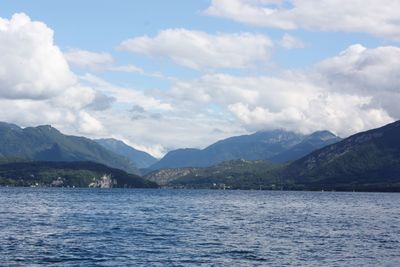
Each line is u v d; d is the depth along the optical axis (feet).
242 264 218.38
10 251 241.76
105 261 220.43
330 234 338.34
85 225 382.22
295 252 253.65
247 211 613.11
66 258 226.17
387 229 380.17
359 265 220.43
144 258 229.66
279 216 520.83
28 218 439.63
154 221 433.07
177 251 251.60
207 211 604.49
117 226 377.91
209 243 283.18
